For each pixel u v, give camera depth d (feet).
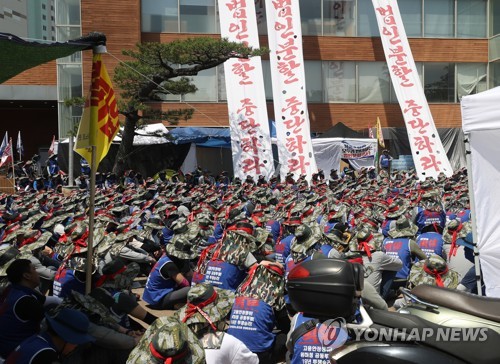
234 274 24.31
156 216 38.93
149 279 27.91
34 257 26.84
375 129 116.67
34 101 121.70
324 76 118.32
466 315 11.21
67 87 101.19
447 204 51.62
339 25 118.42
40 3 100.63
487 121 22.16
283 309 20.76
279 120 95.40
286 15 98.32
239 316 19.65
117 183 80.74
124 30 106.32
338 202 51.78
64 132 101.04
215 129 98.37
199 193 60.39
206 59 79.51
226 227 30.17
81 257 24.07
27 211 43.68
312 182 80.53
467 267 29.01
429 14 121.49
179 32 111.14
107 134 21.24
